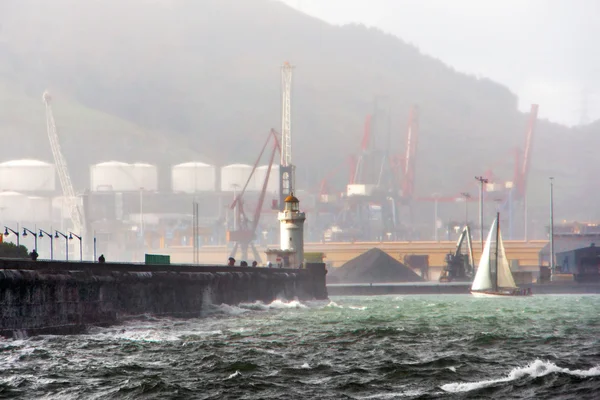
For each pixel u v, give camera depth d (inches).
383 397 6796.3
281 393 7017.7
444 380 7647.6
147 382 7288.4
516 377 7564.0
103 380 7608.3
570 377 7440.9
